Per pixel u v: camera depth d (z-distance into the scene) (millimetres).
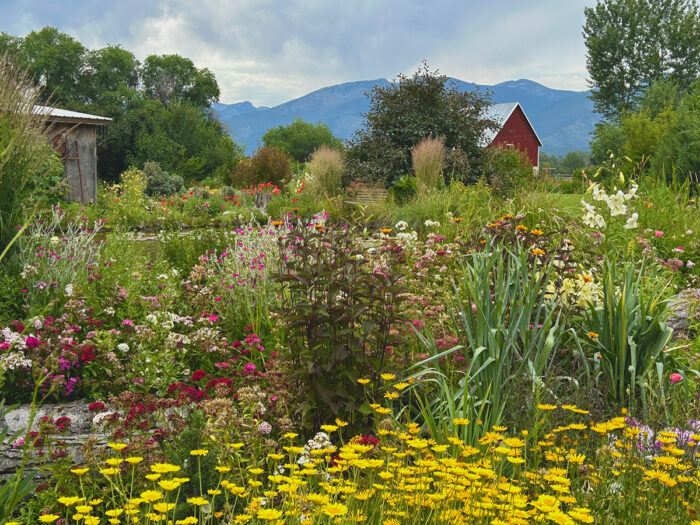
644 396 3650
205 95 57750
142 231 13305
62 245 5738
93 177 16531
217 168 46281
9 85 4984
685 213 7910
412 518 2123
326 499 1951
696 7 48000
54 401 3842
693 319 5320
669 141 14789
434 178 14414
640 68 48125
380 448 2551
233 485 2141
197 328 4691
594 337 4102
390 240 6422
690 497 2281
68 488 2650
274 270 5516
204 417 3080
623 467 2375
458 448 2873
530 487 2422
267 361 4305
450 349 3777
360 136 18781
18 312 4633
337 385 3535
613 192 7562
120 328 4395
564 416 3186
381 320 3562
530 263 4562
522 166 17766
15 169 5066
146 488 2531
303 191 16344
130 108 50812
